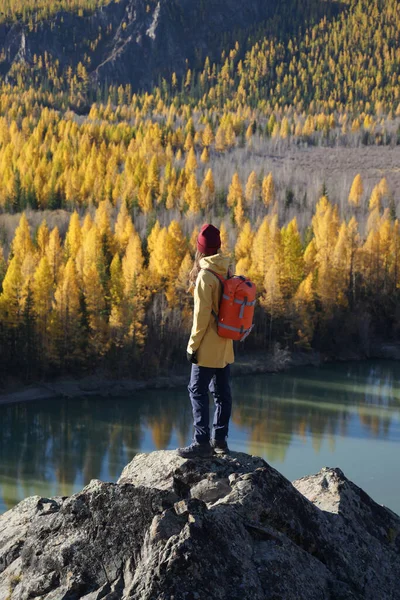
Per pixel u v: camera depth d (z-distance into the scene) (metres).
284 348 80.31
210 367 7.57
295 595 6.04
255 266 90.62
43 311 71.31
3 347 68.88
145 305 81.88
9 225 127.44
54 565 6.68
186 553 5.87
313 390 65.25
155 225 107.62
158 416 58.59
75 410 60.59
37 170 162.50
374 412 57.69
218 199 152.50
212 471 7.52
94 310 75.44
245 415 55.91
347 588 6.43
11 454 48.56
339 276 92.62
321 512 7.36
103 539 6.59
